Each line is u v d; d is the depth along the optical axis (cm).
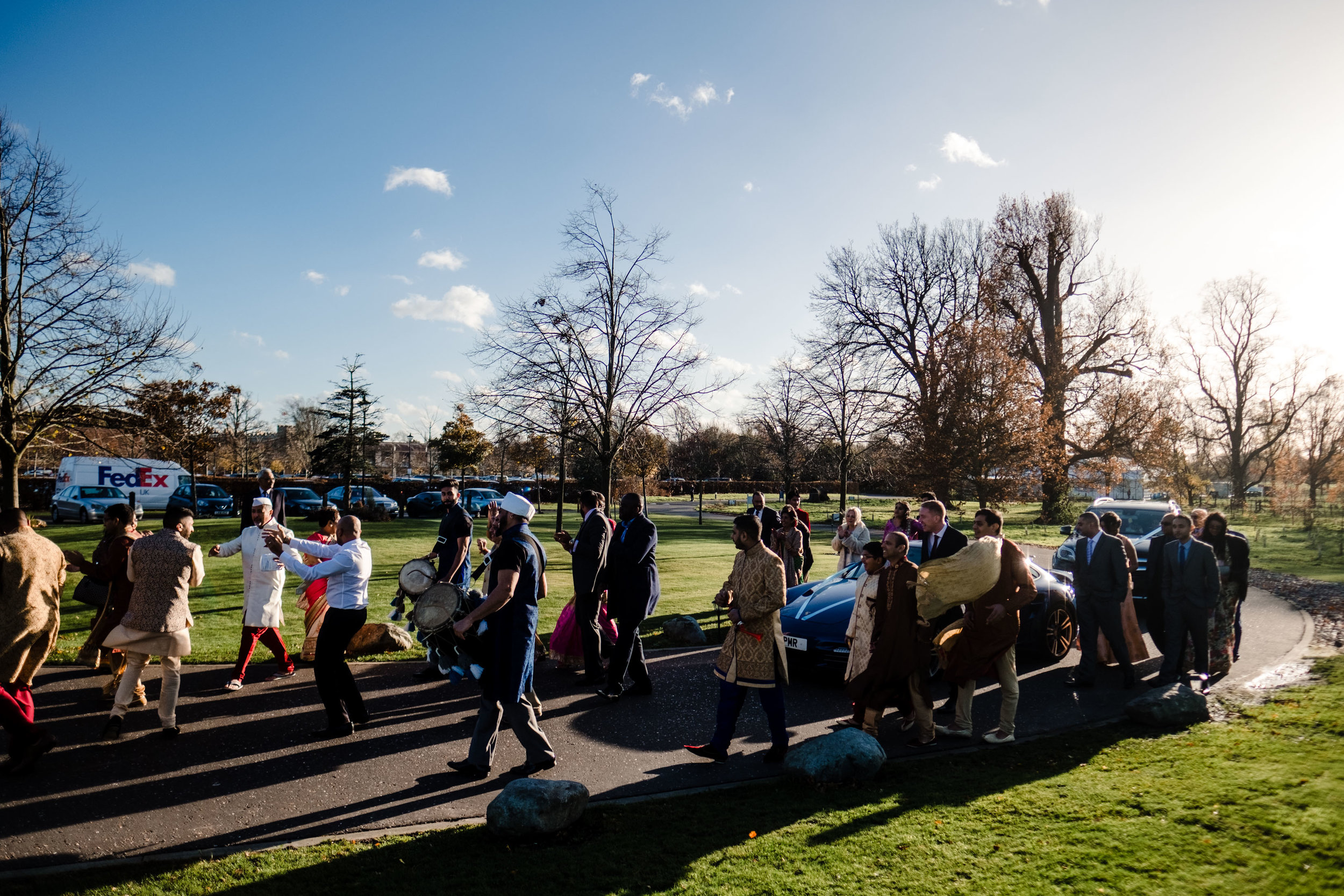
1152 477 4066
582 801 442
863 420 3475
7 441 1895
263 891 367
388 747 579
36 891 366
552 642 828
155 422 2119
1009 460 2528
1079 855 380
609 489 1948
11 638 534
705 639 991
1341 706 634
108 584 689
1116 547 754
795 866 380
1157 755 532
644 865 387
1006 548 597
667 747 588
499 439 2053
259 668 797
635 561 711
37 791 487
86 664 767
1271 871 352
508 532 526
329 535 831
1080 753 552
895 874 368
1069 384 3422
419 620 548
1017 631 588
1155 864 366
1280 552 2277
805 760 504
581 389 1933
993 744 588
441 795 492
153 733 595
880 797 474
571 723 641
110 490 3194
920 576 586
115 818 453
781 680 553
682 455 6375
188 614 593
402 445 8656
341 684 600
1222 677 776
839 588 862
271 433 8938
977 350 2598
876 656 580
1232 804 430
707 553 2261
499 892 363
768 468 6384
